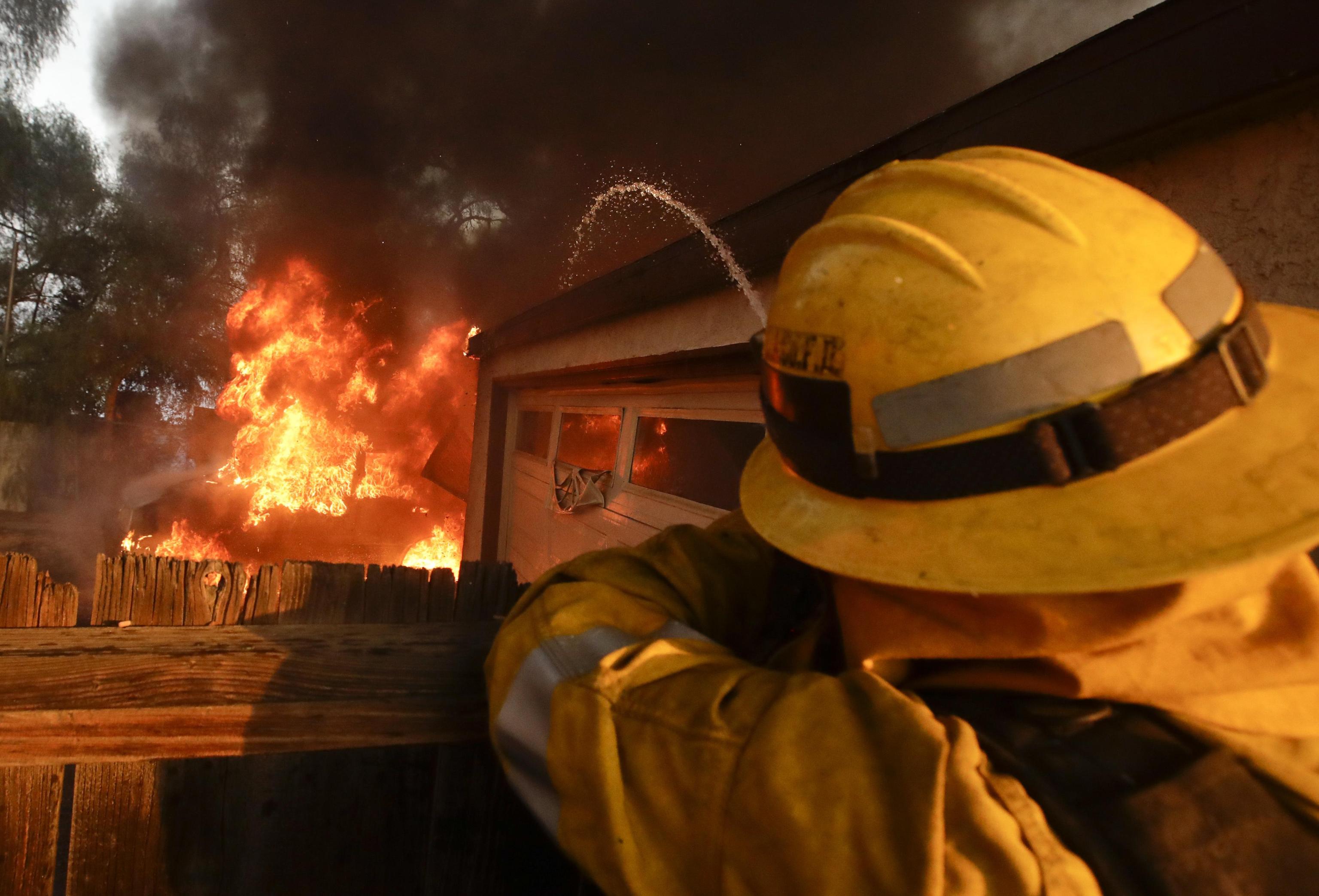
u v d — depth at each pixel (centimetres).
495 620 126
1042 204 62
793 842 51
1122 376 58
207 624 115
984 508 61
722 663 69
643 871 59
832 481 69
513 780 76
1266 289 117
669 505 335
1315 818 54
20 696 98
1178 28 121
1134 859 49
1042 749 56
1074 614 58
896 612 66
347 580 121
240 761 108
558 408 524
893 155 185
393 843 115
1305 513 53
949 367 60
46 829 103
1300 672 58
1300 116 112
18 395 1875
